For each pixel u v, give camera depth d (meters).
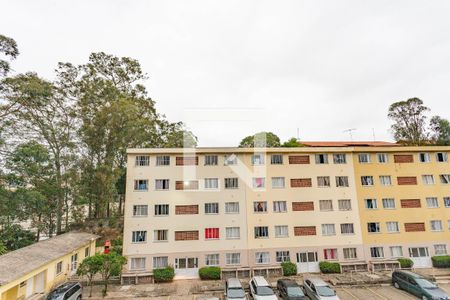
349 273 25.00
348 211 27.64
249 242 26.20
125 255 24.86
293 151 28.30
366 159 29.08
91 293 20.70
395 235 27.41
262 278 19.45
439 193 28.62
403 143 43.16
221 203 26.78
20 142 32.34
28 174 31.78
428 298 18.02
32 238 32.66
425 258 26.97
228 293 17.52
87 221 35.31
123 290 21.61
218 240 26.00
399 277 21.22
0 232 29.88
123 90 45.06
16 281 15.76
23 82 31.06
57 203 35.50
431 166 29.19
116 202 42.81
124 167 40.09
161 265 25.06
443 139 43.28
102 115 35.34
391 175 28.78
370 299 19.19
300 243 26.56
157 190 26.52
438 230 27.73
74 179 34.66
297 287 18.12
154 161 27.12
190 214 26.31
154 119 46.88
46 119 35.19
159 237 25.62
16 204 29.75
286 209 27.22
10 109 31.39
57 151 35.75
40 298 18.81
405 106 46.06
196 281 23.88
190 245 25.67
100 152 36.06
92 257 20.30
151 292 21.14
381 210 27.92
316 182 28.05
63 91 36.75
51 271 20.73
